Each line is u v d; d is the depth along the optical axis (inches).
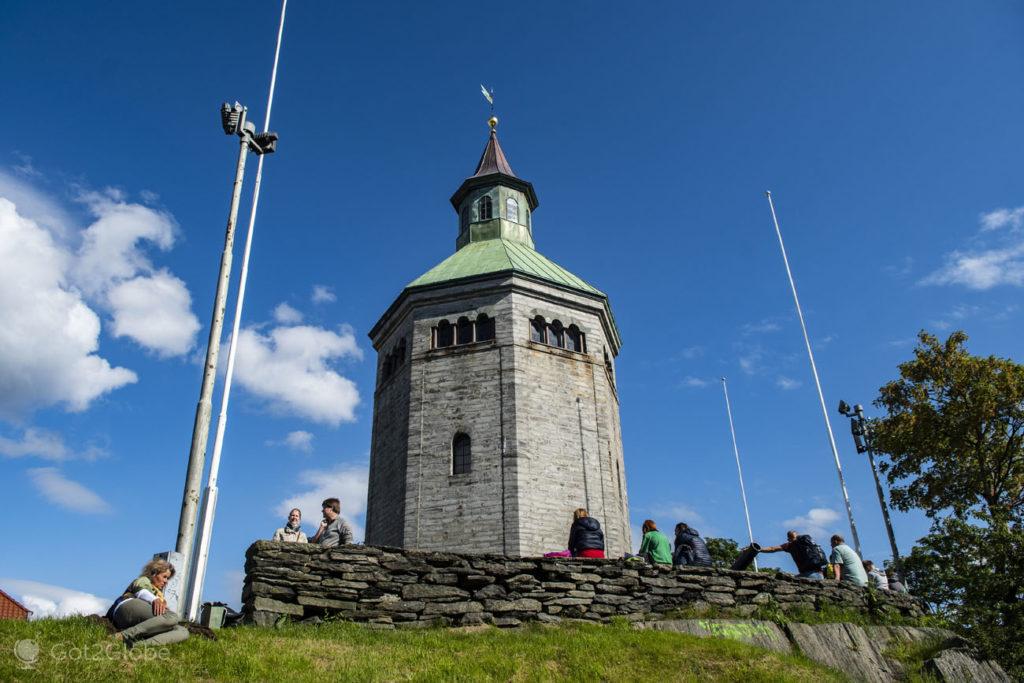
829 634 681.6
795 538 855.7
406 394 1390.3
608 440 1382.9
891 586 927.7
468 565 673.0
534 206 1824.6
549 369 1382.9
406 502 1275.8
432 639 583.5
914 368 1715.1
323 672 494.9
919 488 1654.8
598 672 548.1
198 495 589.3
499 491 1237.7
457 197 1781.5
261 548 614.2
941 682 652.1
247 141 776.3
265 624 582.6
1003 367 1600.6
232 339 716.0
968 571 836.0
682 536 839.1
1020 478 1585.9
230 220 720.3
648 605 706.2
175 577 551.2
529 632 625.9
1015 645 695.1
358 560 642.2
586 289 1494.8
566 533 1242.6
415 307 1464.1
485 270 1475.1
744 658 600.4
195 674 466.3
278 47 888.3
